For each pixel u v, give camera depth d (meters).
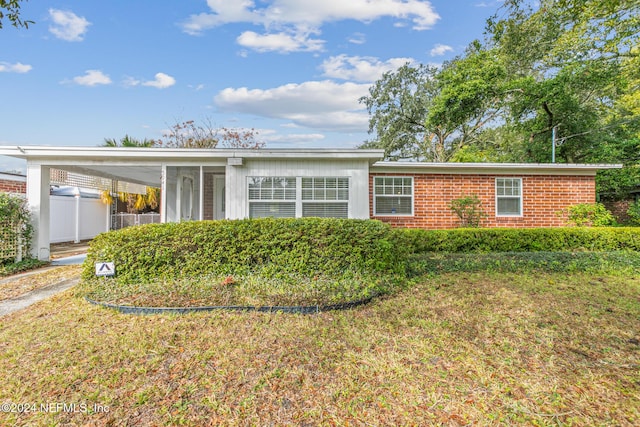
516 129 16.67
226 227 5.14
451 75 15.86
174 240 5.05
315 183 8.14
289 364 2.79
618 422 2.09
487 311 4.07
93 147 7.63
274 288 4.64
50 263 8.13
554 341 3.23
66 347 3.09
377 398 2.35
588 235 8.50
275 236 5.10
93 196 14.63
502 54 14.39
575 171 10.35
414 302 4.41
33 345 3.15
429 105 20.84
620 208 14.61
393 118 22.17
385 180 10.03
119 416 2.17
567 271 6.28
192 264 5.02
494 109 18.97
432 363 2.81
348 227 5.28
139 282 4.93
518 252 7.71
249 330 3.48
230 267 5.05
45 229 8.05
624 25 8.48
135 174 10.09
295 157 7.90
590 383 2.51
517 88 14.53
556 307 4.21
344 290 4.60
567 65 12.82
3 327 3.69
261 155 7.83
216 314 3.91
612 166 9.91
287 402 2.31
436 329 3.51
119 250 5.00
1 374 2.64
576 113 14.54
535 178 10.30
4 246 7.11
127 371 2.68
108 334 3.38
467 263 6.61
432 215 10.07
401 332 3.44
